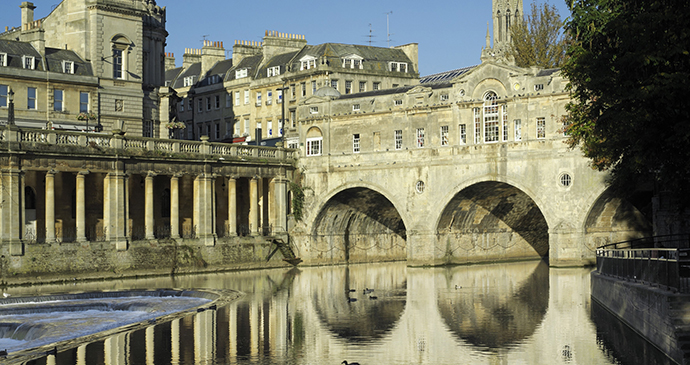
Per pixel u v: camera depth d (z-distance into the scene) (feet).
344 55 301.02
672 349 81.56
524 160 201.16
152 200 197.47
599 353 91.76
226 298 145.59
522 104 201.77
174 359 93.50
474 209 221.66
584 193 193.26
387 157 222.69
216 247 209.15
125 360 92.73
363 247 247.91
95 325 118.73
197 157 206.69
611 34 100.94
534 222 246.06
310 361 92.79
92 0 231.71
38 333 114.32
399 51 321.11
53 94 222.07
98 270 181.16
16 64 216.13
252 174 223.71
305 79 301.84
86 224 194.59
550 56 272.31
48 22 240.32
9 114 175.42
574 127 131.95
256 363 91.91
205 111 351.87
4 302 138.31
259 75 325.21
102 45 233.55
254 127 327.26
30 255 170.09
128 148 191.01
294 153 239.09
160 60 262.26
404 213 219.61
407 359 93.25
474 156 208.44
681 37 93.71
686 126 93.35
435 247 215.92
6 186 168.35
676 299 81.87
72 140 180.75
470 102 209.56
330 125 232.73
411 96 219.61
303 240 231.91
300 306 136.56
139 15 241.55
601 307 126.52
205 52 357.41
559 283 165.07
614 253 128.47
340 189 229.25
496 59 207.92
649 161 104.01
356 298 146.61
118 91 236.02
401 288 164.66
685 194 109.70
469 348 98.32
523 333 106.83
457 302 139.64
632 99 98.63
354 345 101.65
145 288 161.99
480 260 231.71
